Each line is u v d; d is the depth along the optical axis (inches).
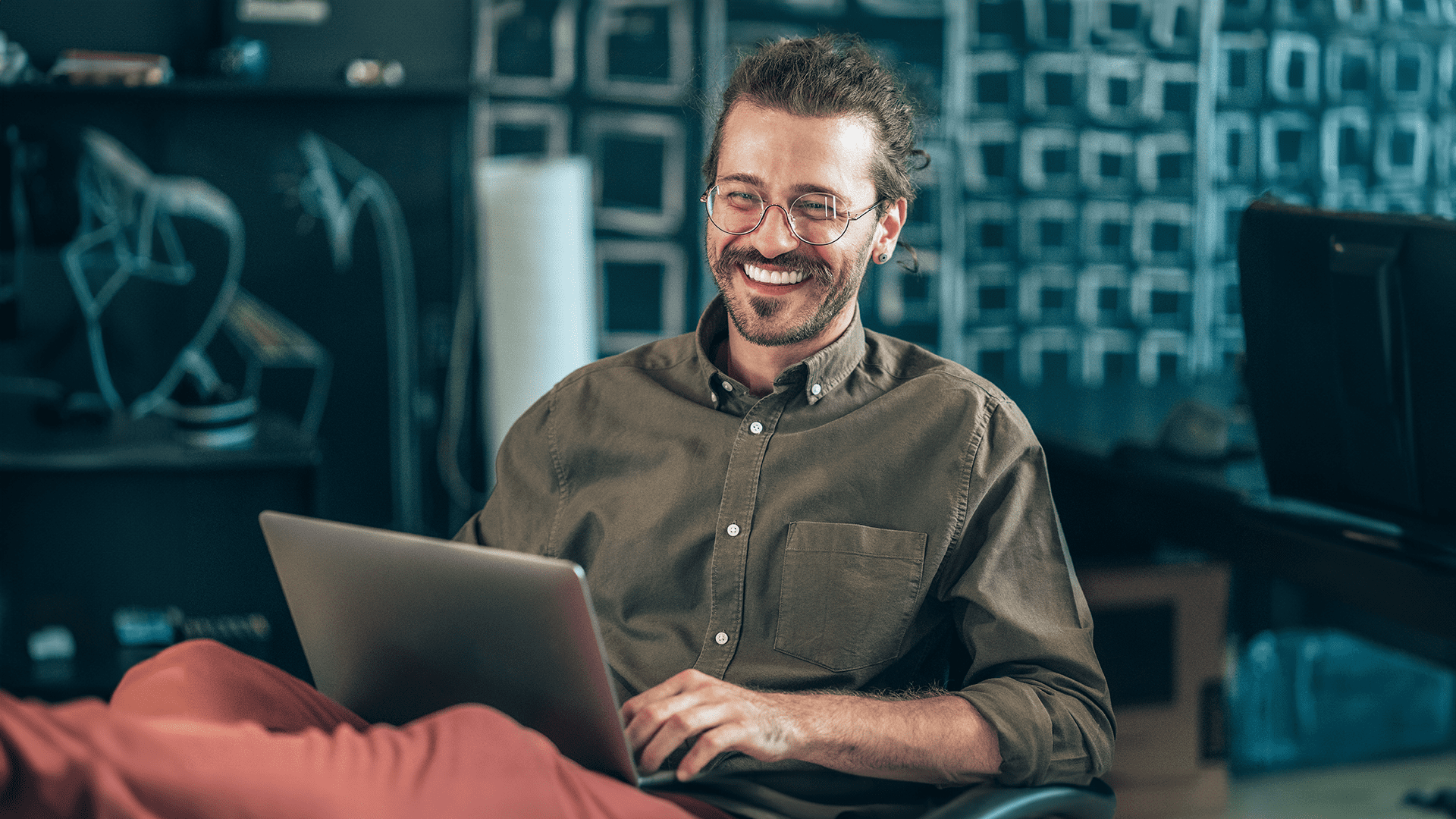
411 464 129.2
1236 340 150.3
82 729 35.9
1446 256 57.2
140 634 106.6
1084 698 50.9
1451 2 148.8
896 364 58.1
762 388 57.4
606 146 135.5
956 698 49.4
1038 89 142.8
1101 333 148.1
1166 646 90.1
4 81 109.7
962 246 143.8
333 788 37.8
